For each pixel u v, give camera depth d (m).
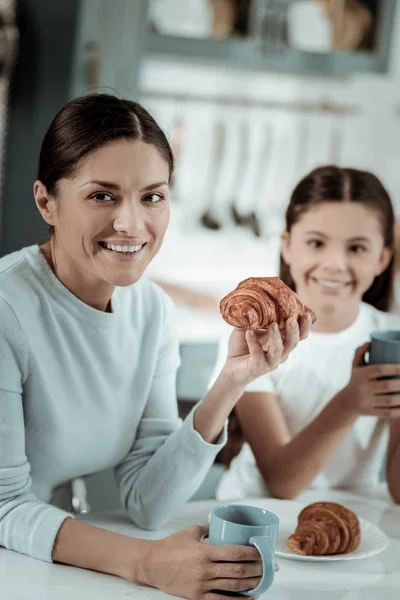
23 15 2.74
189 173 3.76
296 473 1.69
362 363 1.65
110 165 1.26
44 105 2.81
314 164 4.07
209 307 3.39
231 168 3.85
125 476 1.52
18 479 1.35
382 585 1.29
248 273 3.76
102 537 1.28
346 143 4.12
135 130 1.28
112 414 1.47
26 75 2.81
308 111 3.85
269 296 1.30
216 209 3.79
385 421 1.88
